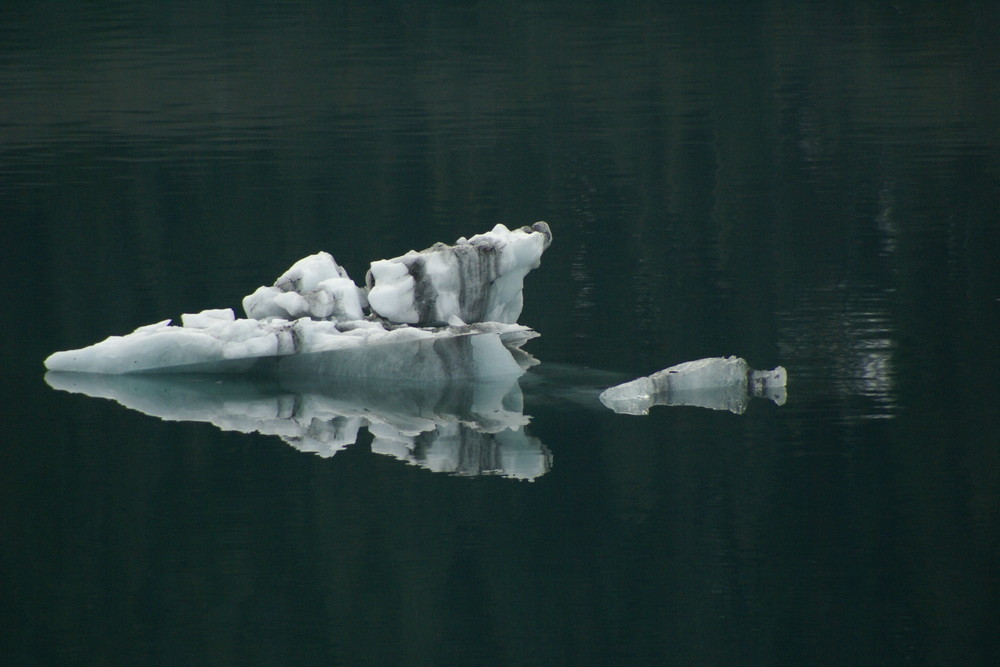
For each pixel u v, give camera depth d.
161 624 22.38
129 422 30.75
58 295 40.66
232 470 28.00
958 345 34.38
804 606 22.59
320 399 32.41
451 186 55.00
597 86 76.69
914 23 93.44
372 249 45.81
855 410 30.27
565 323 37.53
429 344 33.31
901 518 25.27
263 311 35.31
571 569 23.81
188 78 81.06
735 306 38.53
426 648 21.67
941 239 44.97
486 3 106.50
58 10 105.31
